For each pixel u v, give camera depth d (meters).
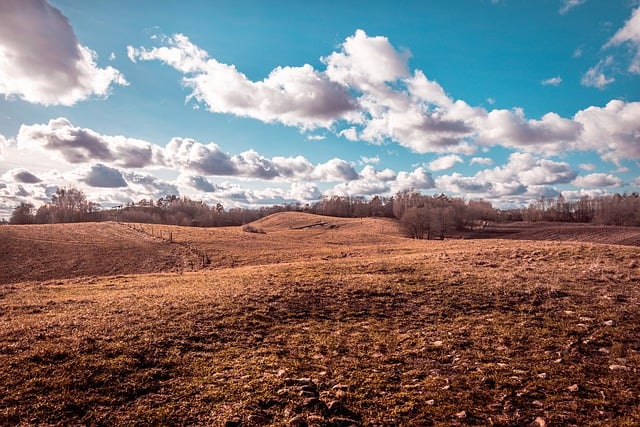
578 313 16.25
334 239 94.25
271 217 186.88
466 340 13.62
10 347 11.69
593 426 8.33
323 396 9.57
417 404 9.27
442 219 124.50
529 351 12.57
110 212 188.88
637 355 12.11
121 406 8.96
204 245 71.94
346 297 19.36
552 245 39.16
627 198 154.38
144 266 56.38
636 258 29.92
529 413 8.88
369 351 12.78
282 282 22.70
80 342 12.23
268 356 12.16
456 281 22.22
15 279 50.22
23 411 8.51
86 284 28.31
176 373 10.75
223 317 15.88
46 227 85.81
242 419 8.48
